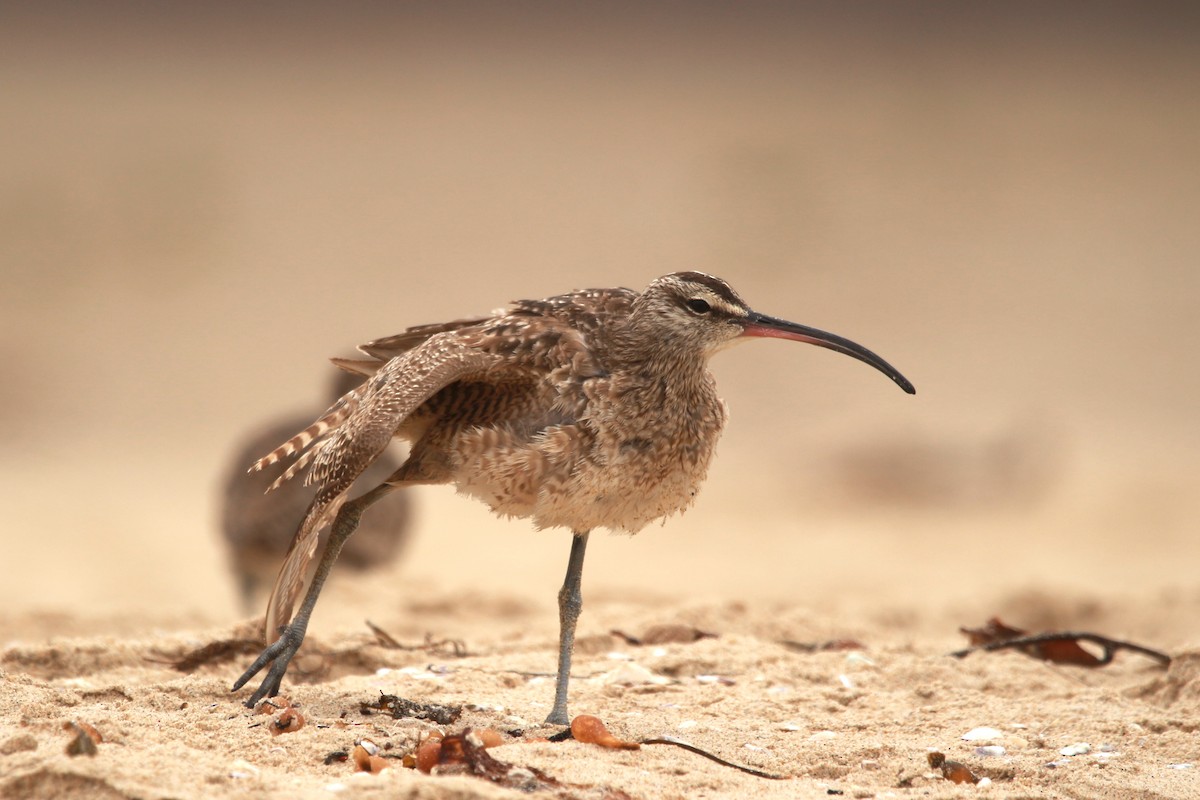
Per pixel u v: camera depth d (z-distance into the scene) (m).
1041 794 6.35
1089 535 18.06
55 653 8.38
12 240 36.81
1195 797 6.44
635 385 7.38
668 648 9.27
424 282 35.38
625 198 42.09
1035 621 12.45
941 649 9.70
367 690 7.90
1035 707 7.96
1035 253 36.78
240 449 12.48
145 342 30.78
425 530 18.88
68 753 5.98
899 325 31.73
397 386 7.03
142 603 13.45
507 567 16.02
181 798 5.60
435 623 11.70
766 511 20.33
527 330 7.36
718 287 7.66
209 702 7.37
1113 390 26.92
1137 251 36.66
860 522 19.69
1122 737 7.39
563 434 7.16
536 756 6.48
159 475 22.38
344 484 6.87
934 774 6.68
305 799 5.62
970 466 21.19
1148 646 10.92
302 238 38.34
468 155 46.94
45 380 28.09
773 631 10.44
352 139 48.66
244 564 12.43
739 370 28.45
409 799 5.64
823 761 6.87
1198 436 23.78
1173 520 18.52
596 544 18.02
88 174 42.69
